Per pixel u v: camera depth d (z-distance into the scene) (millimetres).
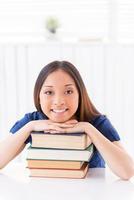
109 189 989
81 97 1159
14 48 2385
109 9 2488
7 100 2432
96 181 1059
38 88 1143
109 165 1109
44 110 1110
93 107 1253
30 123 1155
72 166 1074
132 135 2400
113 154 1100
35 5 2535
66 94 1088
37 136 1075
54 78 1079
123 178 1082
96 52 2355
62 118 1088
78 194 948
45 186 1015
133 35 2496
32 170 1097
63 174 1087
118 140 1237
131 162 1113
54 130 1076
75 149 1062
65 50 2359
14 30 2547
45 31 2520
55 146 1070
